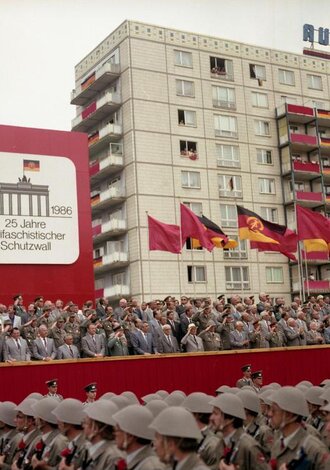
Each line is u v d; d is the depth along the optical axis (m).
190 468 5.95
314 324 22.08
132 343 18.50
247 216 27.81
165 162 50.47
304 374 20.19
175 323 20.69
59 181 26.98
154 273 48.62
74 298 26.53
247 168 53.97
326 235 28.91
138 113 50.06
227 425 8.09
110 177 52.75
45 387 16.11
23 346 16.91
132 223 49.38
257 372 17.64
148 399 10.22
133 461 6.62
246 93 55.09
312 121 57.12
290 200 54.84
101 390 16.75
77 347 18.09
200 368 18.34
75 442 8.35
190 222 26.77
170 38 52.25
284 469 7.32
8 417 10.32
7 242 25.61
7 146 26.11
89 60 56.16
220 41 54.59
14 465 9.20
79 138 27.70
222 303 22.61
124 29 51.03
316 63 59.34
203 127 52.47
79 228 27.16
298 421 7.71
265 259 53.00
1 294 25.12
